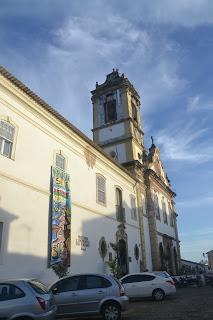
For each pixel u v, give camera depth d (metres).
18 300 8.58
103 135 38.50
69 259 18.80
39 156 17.69
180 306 15.21
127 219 29.31
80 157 22.42
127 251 27.80
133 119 38.47
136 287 18.56
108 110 40.16
